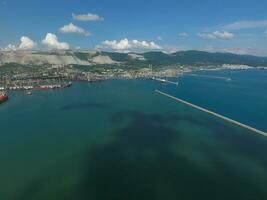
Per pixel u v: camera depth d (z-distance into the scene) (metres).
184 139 171.88
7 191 112.94
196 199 104.38
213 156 143.88
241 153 147.25
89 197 107.25
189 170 127.88
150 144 163.50
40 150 157.38
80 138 177.38
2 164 139.00
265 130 187.25
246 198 105.00
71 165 135.88
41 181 120.56
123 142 168.25
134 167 132.12
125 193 109.06
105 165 135.00
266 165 132.50
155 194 107.88
